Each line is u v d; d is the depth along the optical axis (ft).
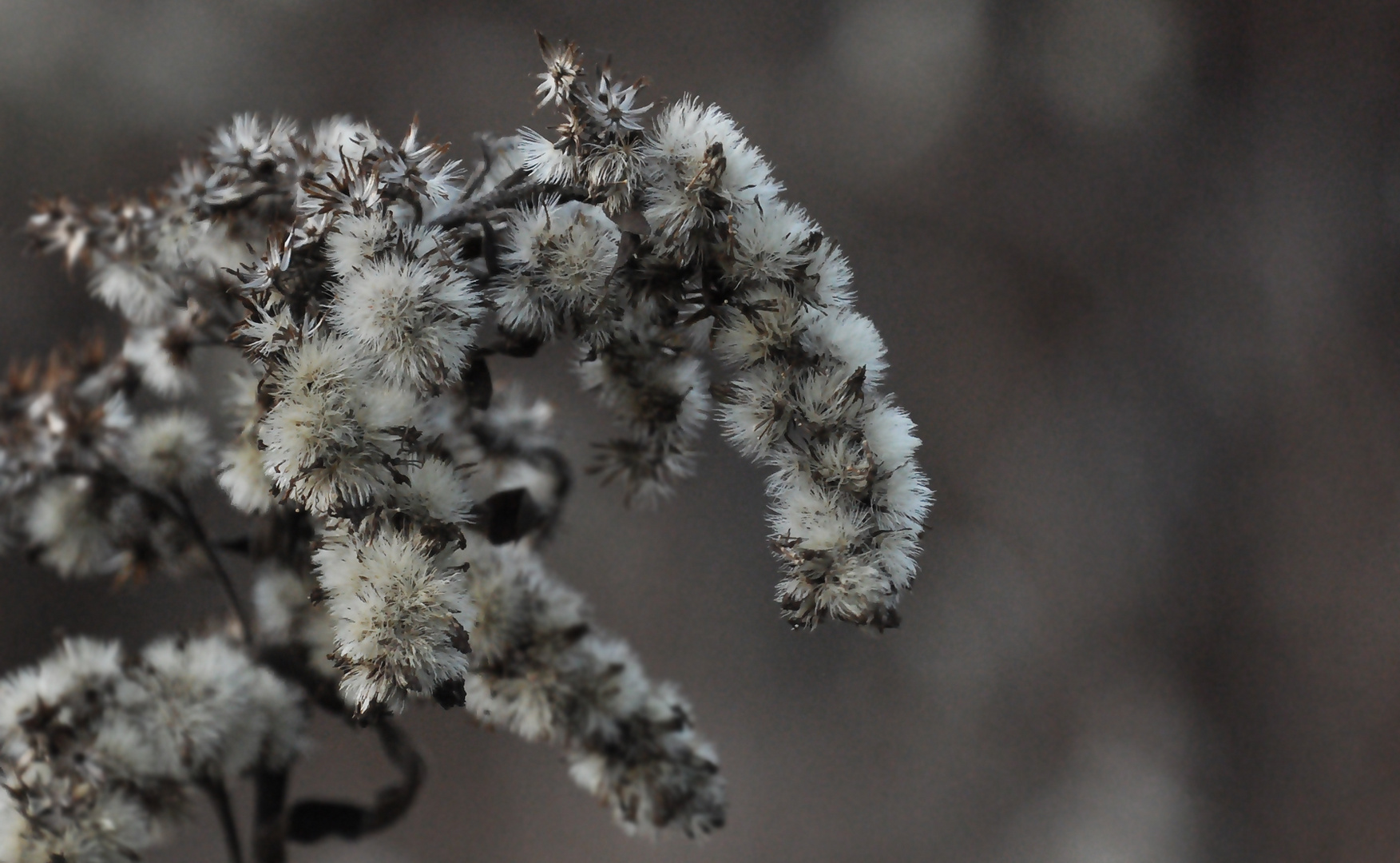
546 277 1.15
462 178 1.17
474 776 3.28
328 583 1.13
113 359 1.26
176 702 1.20
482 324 1.15
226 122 3.48
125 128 3.39
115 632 3.19
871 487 1.14
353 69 3.58
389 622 1.12
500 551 1.21
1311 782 3.67
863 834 3.51
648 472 1.21
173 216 1.20
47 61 3.27
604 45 3.78
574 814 3.31
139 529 1.25
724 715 3.56
